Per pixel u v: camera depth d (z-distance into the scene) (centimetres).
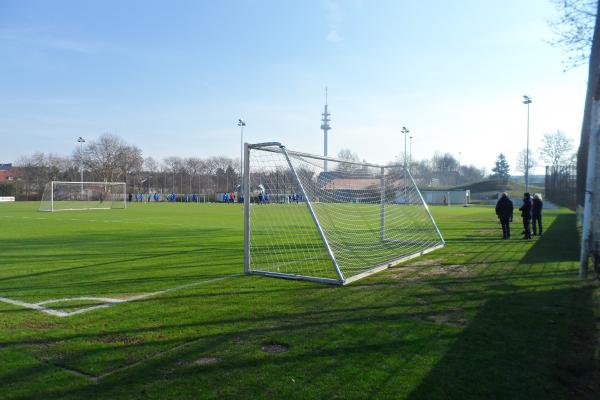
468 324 516
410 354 425
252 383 365
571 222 2152
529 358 412
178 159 8212
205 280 798
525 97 4025
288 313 571
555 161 5450
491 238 1503
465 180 10506
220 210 3688
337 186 1416
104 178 7644
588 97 1062
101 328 511
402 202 1575
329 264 978
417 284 746
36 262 1006
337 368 394
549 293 667
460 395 342
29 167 7406
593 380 368
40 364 407
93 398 341
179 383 366
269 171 1015
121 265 966
